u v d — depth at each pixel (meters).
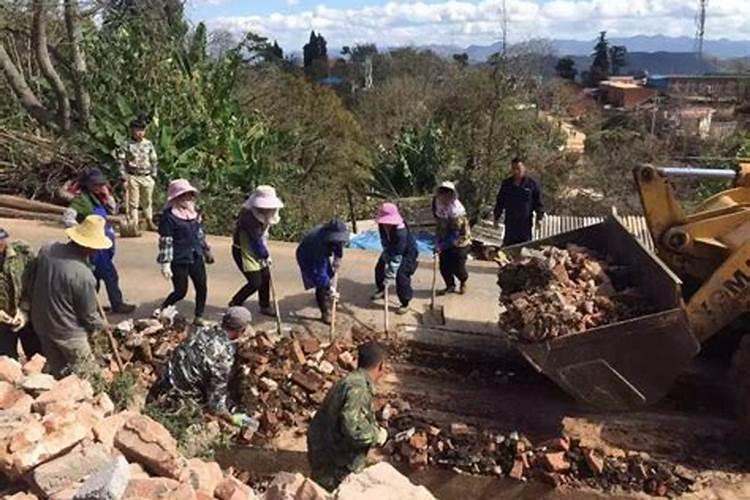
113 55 16.31
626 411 6.91
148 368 7.48
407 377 7.93
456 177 23.20
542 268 7.14
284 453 6.64
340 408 4.80
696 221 7.56
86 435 3.94
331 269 8.52
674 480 6.42
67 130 15.76
